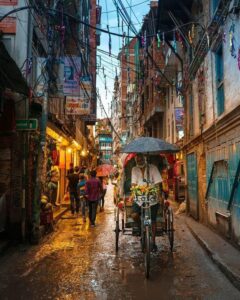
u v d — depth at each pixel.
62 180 20.48
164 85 26.19
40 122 10.95
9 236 9.58
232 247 8.42
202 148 12.85
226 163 9.45
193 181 14.80
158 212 8.43
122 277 6.44
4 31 10.23
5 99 9.52
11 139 9.84
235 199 8.59
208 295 5.50
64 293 5.59
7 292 5.67
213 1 10.61
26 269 7.00
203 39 11.71
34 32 11.09
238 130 8.20
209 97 11.57
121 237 10.38
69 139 20.22
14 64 8.49
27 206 9.95
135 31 10.33
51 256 8.05
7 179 9.76
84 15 22.27
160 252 8.55
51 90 12.30
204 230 11.11
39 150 10.04
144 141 7.80
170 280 6.27
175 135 23.92
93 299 5.31
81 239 10.08
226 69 9.29
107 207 19.59
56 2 11.35
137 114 44.56
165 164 8.88
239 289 5.72
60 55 12.62
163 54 22.94
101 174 18.31
